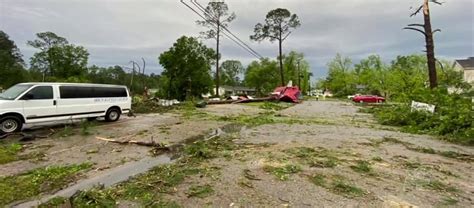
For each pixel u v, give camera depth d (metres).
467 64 48.75
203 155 6.54
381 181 4.86
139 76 45.53
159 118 14.50
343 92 69.50
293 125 12.42
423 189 4.52
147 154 6.94
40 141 8.36
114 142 8.25
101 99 12.41
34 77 54.41
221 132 10.45
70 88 11.15
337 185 4.62
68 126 10.80
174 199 4.07
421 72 39.91
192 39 38.09
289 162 5.97
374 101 38.78
